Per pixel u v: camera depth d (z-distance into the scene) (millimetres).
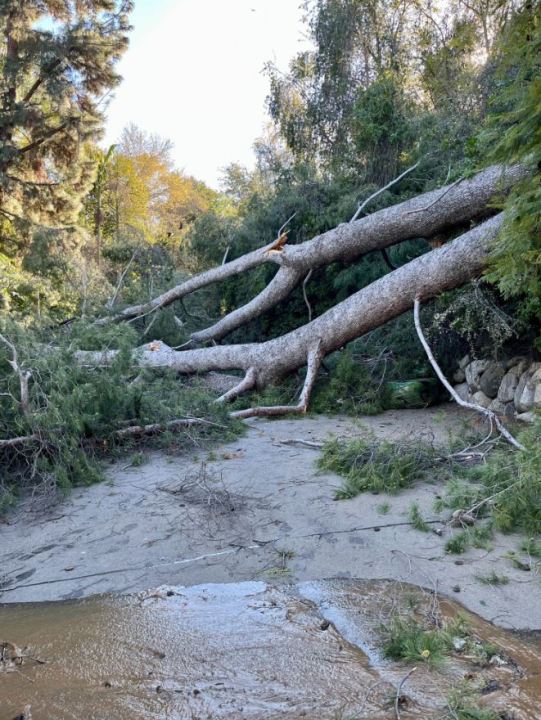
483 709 2162
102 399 6207
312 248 9430
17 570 3832
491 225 6734
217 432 7035
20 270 16969
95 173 24234
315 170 13898
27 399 5480
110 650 2783
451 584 3285
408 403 8352
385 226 8602
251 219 13523
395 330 9133
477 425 6703
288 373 8938
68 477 5453
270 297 10281
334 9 16969
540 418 4930
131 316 11414
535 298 6273
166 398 7449
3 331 6207
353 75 17125
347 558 3688
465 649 2625
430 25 16281
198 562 3756
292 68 18156
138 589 3453
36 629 3039
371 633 2836
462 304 7203
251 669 2561
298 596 3271
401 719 2150
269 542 3979
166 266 15125
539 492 3988
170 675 2547
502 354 7445
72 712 2312
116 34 22094
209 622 3014
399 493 4719
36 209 22641
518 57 3904
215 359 9297
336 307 8320
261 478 5270
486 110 9344
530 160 4227
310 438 6742
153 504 4770
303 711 2242
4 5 20047
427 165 11375
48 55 20844
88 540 4199
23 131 22812
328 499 4652
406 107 13227
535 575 3316
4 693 2467
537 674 2418
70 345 6730
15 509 4926
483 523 4020
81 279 14562
